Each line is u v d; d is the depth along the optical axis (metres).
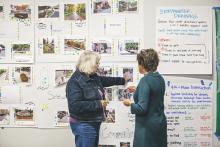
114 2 3.19
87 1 3.21
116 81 3.05
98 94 2.77
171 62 3.17
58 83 3.27
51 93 3.29
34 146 3.34
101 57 3.21
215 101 3.20
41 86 3.29
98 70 3.22
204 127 3.22
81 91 2.69
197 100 3.21
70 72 3.26
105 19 3.20
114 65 3.21
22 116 3.33
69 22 3.23
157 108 2.63
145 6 3.17
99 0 3.20
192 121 3.22
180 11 3.16
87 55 2.73
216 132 3.21
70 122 2.81
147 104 2.55
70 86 2.70
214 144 3.22
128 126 3.24
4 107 3.34
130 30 3.19
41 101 3.30
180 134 3.23
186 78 3.20
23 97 3.32
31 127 3.33
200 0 3.15
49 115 3.30
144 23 3.18
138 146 2.63
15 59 3.29
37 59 3.28
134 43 3.19
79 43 3.23
